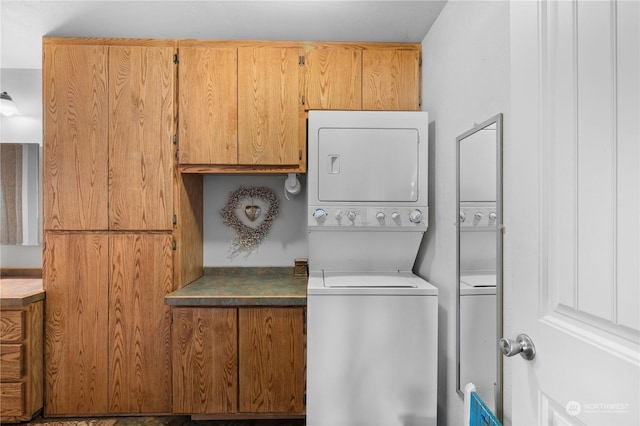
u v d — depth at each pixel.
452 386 1.82
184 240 2.28
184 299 1.98
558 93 0.76
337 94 2.26
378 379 1.86
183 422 2.12
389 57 2.28
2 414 2.01
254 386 2.00
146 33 2.17
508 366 1.30
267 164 2.23
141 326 2.15
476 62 1.57
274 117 2.23
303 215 2.70
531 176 0.85
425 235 2.25
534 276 0.83
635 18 0.58
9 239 2.64
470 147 1.60
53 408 2.12
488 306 1.42
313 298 1.86
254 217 2.67
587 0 0.68
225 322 2.00
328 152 2.08
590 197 0.67
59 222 2.16
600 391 0.64
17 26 2.09
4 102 2.56
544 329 0.79
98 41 2.19
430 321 1.87
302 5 1.91
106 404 2.13
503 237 1.32
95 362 2.14
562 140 0.75
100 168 2.17
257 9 1.94
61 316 2.14
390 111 2.10
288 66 2.25
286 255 2.70
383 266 2.32
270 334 2.01
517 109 0.90
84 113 2.17
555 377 0.76
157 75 2.20
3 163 2.64
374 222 2.09
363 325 1.86
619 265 0.61
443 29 1.94
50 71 2.17
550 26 0.78
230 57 2.23
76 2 1.88
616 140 0.61
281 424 2.12
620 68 0.61
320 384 1.85
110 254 2.16
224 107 2.22
